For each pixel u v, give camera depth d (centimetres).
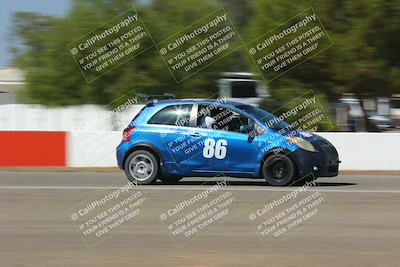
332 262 2039
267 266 1989
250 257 2111
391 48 6556
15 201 3256
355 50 6462
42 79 7775
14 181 4222
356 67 6462
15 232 2505
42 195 3462
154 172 3916
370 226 2617
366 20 6412
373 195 3456
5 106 8050
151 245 2298
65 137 5450
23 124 8019
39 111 7944
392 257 2102
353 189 3728
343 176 4728
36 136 5444
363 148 5241
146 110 4009
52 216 2838
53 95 7738
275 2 6562
